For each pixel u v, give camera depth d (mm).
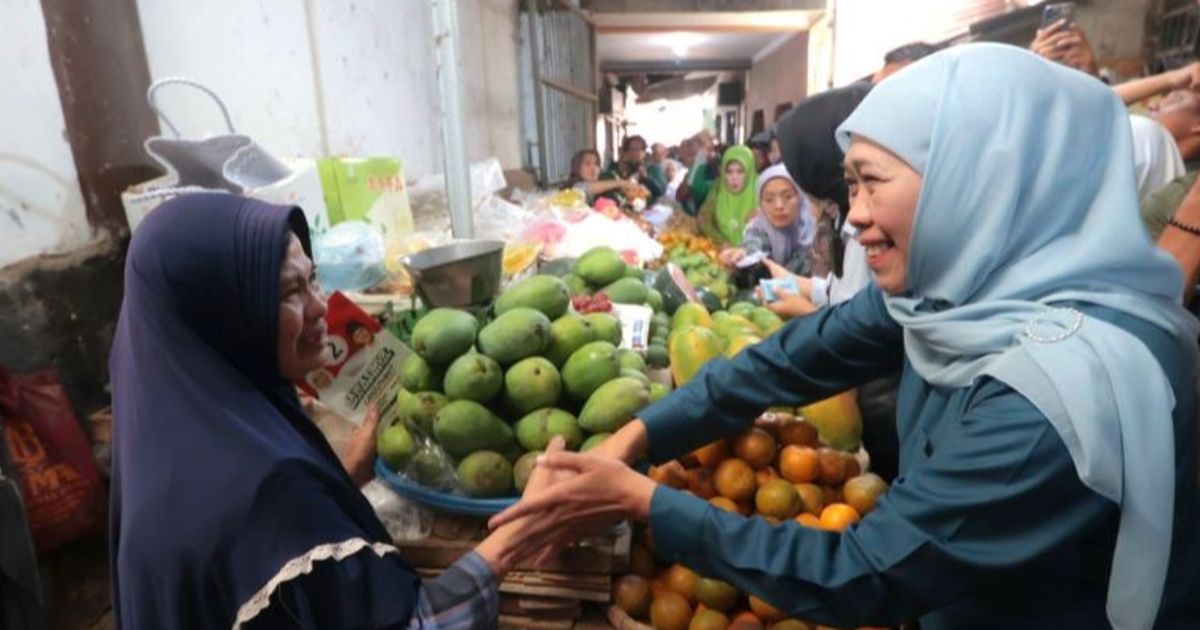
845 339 1031
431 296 1308
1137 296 707
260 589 627
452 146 1987
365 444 1160
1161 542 641
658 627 1018
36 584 956
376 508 1085
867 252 835
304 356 810
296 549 639
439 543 1028
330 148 2465
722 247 3596
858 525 729
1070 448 623
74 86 1365
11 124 1236
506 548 825
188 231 700
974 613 803
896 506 703
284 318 745
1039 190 717
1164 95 2141
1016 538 656
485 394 1028
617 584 1026
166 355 690
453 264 1283
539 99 5285
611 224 2779
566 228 2615
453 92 1949
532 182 5145
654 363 1496
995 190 717
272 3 2090
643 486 833
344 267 1600
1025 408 647
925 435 828
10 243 1235
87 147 1396
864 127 770
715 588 1004
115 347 740
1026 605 764
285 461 667
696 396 1054
